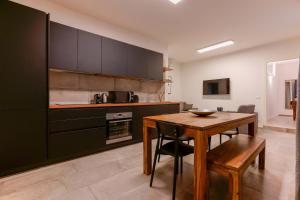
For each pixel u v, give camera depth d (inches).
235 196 52.9
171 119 75.3
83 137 104.4
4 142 77.9
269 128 192.4
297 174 28.2
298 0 104.9
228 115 91.0
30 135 84.9
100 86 138.8
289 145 128.4
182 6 112.6
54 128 92.7
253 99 206.4
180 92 299.3
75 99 124.8
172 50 216.2
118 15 125.7
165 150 69.6
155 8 115.5
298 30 152.3
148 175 80.7
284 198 62.4
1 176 77.7
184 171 84.7
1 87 76.7
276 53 184.9
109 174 81.6
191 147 74.0
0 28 76.2
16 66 80.4
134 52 144.6
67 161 97.5
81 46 112.2
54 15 109.9
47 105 90.4
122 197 63.4
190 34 162.2
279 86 312.0
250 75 208.1
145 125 80.7
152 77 160.4
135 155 107.6
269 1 106.3
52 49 99.3
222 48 208.4
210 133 60.9
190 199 62.0
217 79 241.8
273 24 139.3
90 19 126.6
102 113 113.6
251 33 159.6
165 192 66.7
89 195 64.6
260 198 62.4
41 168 88.0
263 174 81.1
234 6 112.2
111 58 128.3
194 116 85.9
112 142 119.0
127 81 157.6
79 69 111.0
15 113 80.5
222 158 59.9
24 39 82.6
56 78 116.3
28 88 84.0
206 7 113.5
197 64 273.1
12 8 79.1
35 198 62.8
